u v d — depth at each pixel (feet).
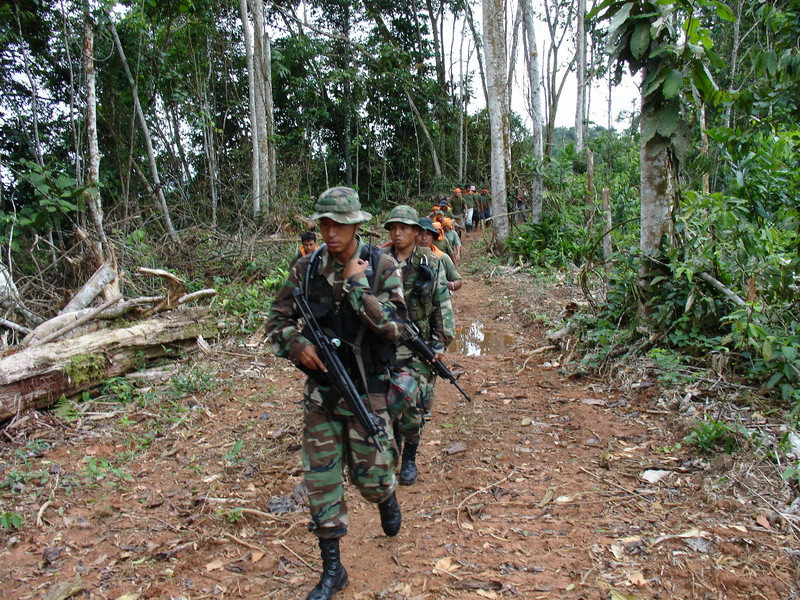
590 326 21.98
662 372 17.38
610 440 14.75
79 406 17.62
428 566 10.30
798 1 19.11
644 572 9.60
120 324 21.01
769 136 18.80
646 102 19.22
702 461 12.98
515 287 37.11
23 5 33.83
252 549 11.07
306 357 9.16
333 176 95.50
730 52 53.52
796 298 16.61
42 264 28.02
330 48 90.17
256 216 47.44
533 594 9.30
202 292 23.98
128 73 38.86
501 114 49.19
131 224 35.42
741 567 9.47
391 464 9.69
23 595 9.76
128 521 12.00
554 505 11.98
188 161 63.21
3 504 12.37
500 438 15.61
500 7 48.08
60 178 26.73
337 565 9.55
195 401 18.71
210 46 60.03
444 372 12.97
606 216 32.37
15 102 36.96
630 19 18.56
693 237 18.98
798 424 13.52
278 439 15.97
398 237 13.34
